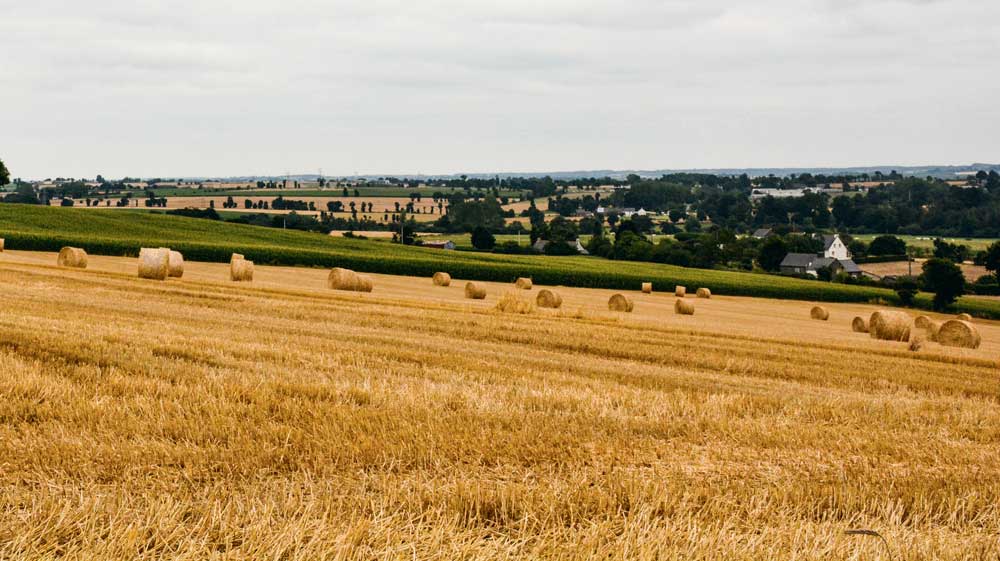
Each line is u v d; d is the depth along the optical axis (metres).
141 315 20.30
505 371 14.16
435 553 5.25
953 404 13.23
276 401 9.80
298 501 6.28
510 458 7.97
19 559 4.80
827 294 72.56
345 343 16.61
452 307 30.02
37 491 6.34
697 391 13.40
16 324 15.31
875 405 12.37
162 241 61.78
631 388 12.90
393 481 6.94
